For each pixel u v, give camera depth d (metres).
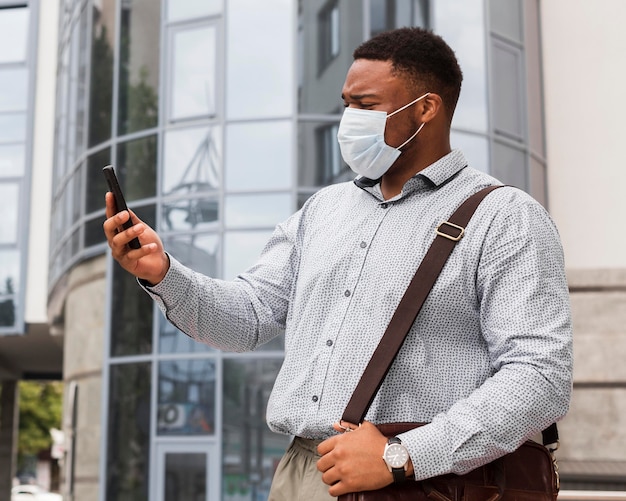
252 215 12.16
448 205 2.17
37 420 42.03
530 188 12.20
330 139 12.02
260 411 11.98
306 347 2.16
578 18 12.34
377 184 2.31
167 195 12.61
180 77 12.74
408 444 1.87
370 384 1.96
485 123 12.07
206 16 12.65
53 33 18.48
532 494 1.99
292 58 12.23
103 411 13.01
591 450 10.62
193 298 2.22
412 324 2.01
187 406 12.28
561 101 12.27
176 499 12.12
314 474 2.09
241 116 12.31
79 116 14.80
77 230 14.48
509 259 2.04
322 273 2.19
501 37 12.34
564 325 1.99
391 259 2.12
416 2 12.08
